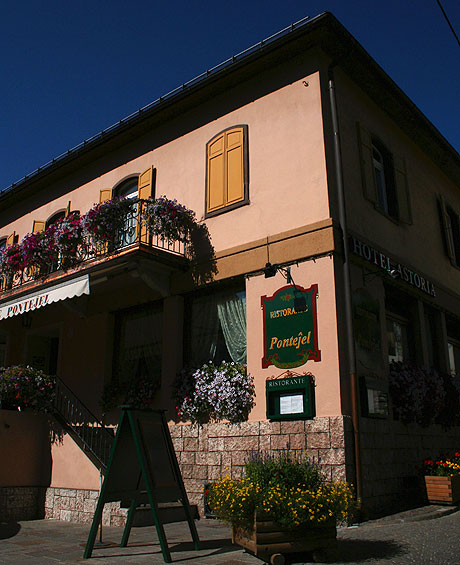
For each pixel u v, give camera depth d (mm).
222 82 11078
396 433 9242
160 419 6617
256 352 9219
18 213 15883
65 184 14484
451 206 14680
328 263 8766
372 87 11172
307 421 8250
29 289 11562
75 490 9570
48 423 10555
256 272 9625
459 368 13188
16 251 12680
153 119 12297
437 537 6129
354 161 10172
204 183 11109
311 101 9820
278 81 10422
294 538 5336
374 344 9258
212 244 10539
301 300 8891
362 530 6918
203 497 9055
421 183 13180
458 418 11500
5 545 7102
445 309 12547
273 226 9703
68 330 12789
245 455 8812
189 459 9570
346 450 7848
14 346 14242
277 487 5504
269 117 10375
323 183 9234
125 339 11727
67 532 8141
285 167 9844
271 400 8711
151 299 11195
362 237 9625
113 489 6281
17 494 9945
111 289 11930
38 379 10750
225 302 10273
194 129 11680
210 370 9734
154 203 10711
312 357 8508
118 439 6320
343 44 10016
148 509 8258
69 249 11523
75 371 12203
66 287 10695
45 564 5801
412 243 11781
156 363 10984
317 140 9523
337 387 8141
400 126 12547
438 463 9180
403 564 5070
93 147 13320
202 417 9648
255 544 5293
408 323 11383
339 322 8469
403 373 9656
